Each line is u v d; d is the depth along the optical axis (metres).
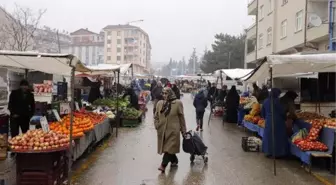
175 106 9.11
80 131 9.58
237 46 67.38
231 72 22.72
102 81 28.95
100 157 10.66
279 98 11.02
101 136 13.09
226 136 15.40
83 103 17.69
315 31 24.72
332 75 14.75
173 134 9.02
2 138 7.16
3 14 36.72
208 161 10.31
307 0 26.03
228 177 8.59
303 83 15.18
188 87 68.56
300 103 15.17
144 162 10.05
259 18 39.19
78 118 11.17
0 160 7.11
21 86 11.01
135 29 111.94
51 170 7.11
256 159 10.65
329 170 9.23
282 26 32.19
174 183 8.05
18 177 7.07
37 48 50.03
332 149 9.07
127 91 21.77
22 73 17.02
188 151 9.91
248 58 44.78
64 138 7.53
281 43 32.06
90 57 118.75
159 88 20.33
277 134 10.72
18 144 7.01
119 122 18.33
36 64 8.93
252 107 16.95
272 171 9.22
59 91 18.55
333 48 21.19
